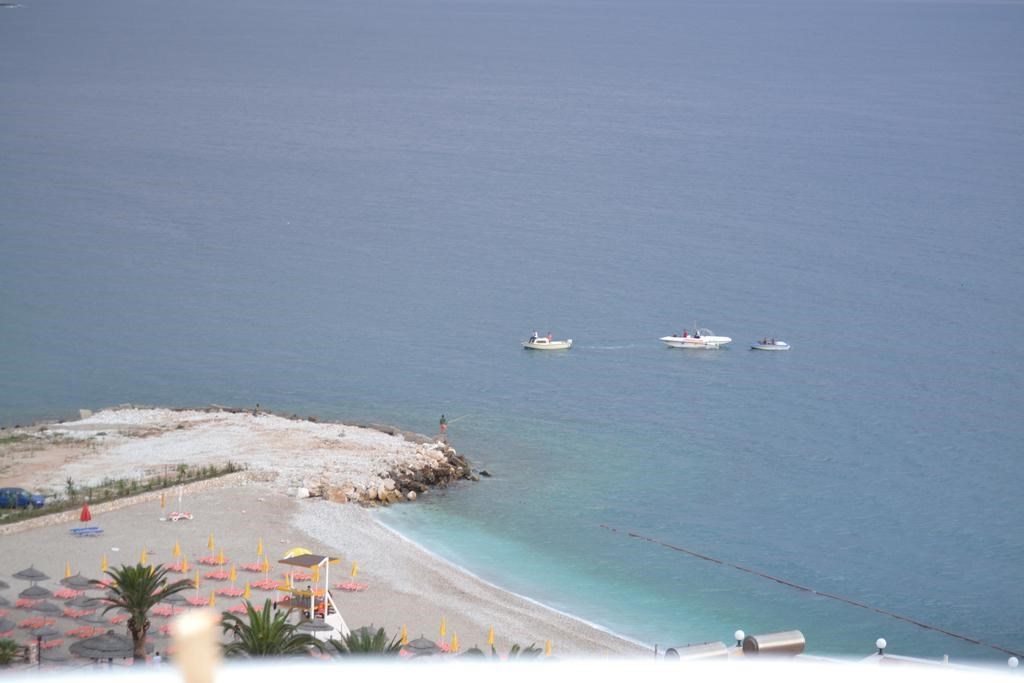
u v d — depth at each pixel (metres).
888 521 189.88
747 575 168.75
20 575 133.00
